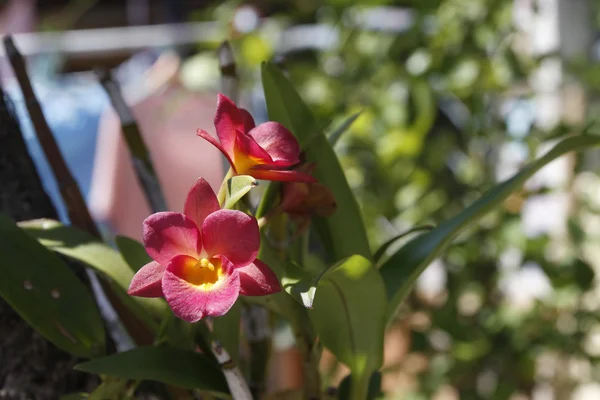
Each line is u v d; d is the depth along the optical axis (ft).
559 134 3.68
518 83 4.18
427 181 4.26
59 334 1.67
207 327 1.64
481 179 4.19
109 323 1.92
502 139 4.09
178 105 3.66
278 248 1.70
